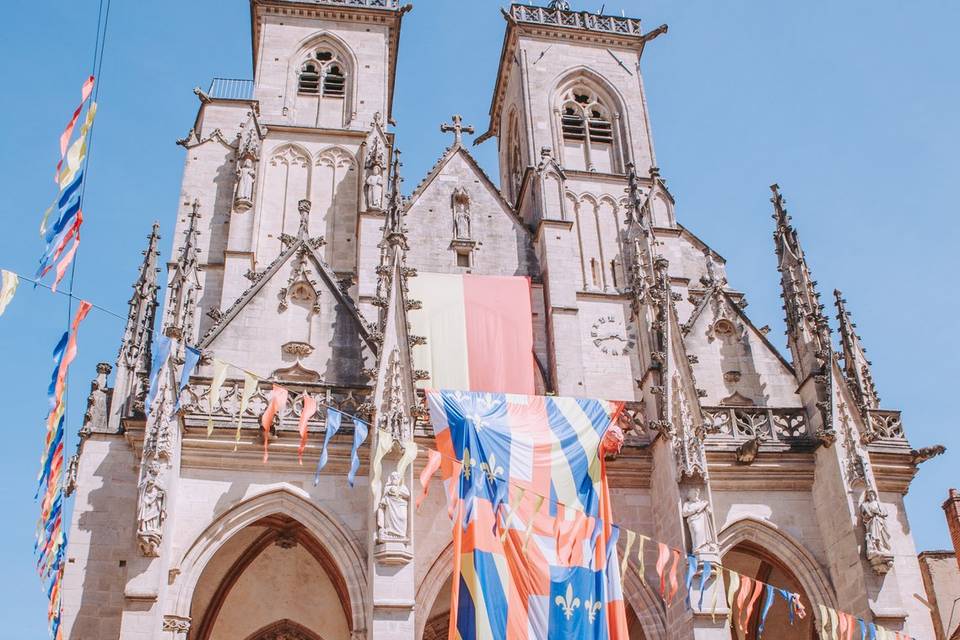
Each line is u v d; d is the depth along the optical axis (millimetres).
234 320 49312
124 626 35906
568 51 73000
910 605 42594
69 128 29422
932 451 45406
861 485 42500
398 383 41938
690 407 43406
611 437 43969
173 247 59094
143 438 41281
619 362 58625
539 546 40000
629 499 44688
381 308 46906
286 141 65062
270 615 47906
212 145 62938
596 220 64875
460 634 37531
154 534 37312
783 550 43938
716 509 44312
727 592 45531
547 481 41656
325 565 46688
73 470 43094
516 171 75375
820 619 41562
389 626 37469
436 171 61344
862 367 50406
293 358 49062
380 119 65062
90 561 40188
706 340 53531
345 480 42219
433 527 42000
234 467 41656
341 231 62531
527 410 43406
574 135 69812
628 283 61656
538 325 56562
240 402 43125
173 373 40719
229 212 60844
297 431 42312
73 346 31219
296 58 70000
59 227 28578
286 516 43844
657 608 42344
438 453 38938
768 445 44844
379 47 71375
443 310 53531
